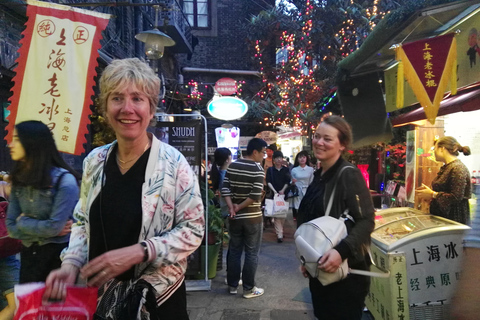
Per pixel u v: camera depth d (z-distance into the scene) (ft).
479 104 8.52
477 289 3.54
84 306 4.19
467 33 10.05
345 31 35.32
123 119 4.38
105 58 17.79
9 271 8.28
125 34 25.41
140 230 4.38
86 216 4.71
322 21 36.19
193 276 13.41
